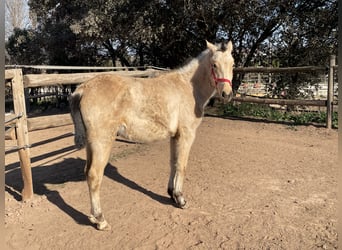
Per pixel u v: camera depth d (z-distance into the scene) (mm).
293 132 8148
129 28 11336
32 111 14320
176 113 3996
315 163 5742
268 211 3998
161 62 15156
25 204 4410
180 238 3494
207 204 4246
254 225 3691
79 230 3752
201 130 8758
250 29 11578
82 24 11383
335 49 11148
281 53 12141
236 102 11164
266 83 11867
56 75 4973
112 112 3590
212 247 3318
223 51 4016
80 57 16938
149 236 3561
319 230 3547
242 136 7941
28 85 4492
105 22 11023
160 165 5883
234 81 11945
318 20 10906
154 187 4871
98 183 3664
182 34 12461
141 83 3855
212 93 4246
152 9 10977
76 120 3791
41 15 16266
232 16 11016
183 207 4125
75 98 3727
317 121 9094
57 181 5289
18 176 5723
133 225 3795
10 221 3979
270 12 10641
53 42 15156
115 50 15836
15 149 4305
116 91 3631
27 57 18625
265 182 4926
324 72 10086
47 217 4066
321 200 4266
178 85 4090
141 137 3889
